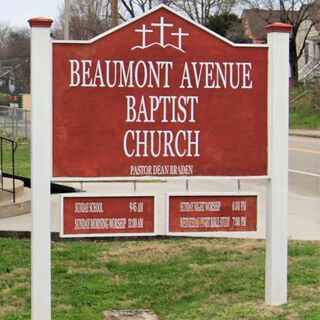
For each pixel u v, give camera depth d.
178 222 5.86
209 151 5.81
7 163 19.92
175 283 6.80
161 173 5.73
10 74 86.44
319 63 56.75
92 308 6.10
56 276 7.06
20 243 8.52
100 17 63.22
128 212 5.73
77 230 5.66
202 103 5.78
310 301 5.98
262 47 5.86
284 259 5.93
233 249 8.18
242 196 5.93
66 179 5.55
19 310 6.01
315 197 13.77
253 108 5.87
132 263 7.55
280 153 5.87
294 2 53.81
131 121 5.66
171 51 5.70
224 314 5.66
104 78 5.61
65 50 5.52
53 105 5.52
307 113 42.81
